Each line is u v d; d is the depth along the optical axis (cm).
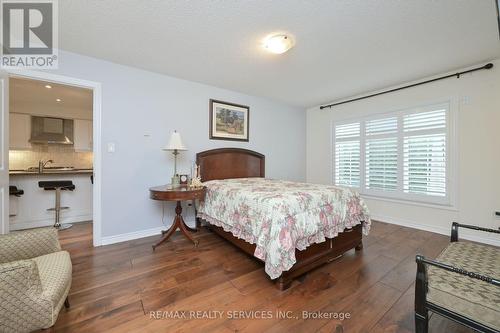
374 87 363
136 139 291
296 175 489
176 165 323
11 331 102
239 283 186
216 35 213
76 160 531
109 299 162
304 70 297
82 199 375
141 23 195
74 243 274
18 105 445
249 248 217
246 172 402
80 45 232
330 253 220
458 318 104
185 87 331
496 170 270
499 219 269
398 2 168
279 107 457
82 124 514
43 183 330
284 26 199
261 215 193
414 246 268
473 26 198
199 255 240
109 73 270
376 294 171
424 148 328
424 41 224
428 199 324
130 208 288
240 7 174
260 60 267
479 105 280
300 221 190
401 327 137
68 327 134
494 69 268
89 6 173
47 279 123
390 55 254
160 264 219
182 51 245
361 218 257
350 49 240
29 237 144
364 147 402
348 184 429
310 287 181
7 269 100
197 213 328
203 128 351
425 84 325
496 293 102
